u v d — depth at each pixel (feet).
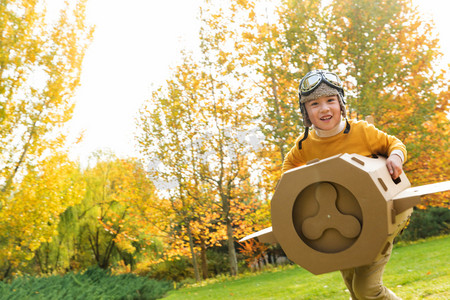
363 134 7.07
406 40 47.75
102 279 45.11
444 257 28.91
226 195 60.85
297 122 45.01
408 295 16.34
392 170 6.24
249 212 64.18
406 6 46.73
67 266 75.51
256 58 48.42
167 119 58.44
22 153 37.93
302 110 7.33
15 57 36.27
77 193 43.29
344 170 5.33
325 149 7.32
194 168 60.03
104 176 83.35
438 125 44.80
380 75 44.19
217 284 49.65
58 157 40.47
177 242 64.39
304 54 46.39
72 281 39.78
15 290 32.07
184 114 59.36
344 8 46.60
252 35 50.16
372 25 44.96
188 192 60.08
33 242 40.34
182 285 58.39
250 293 30.53
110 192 82.12
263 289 31.48
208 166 59.98
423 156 46.19
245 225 62.18
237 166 59.72
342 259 5.47
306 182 5.62
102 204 80.48
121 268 82.99
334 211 5.54
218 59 56.24
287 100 47.62
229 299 28.91
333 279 27.35
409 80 46.01
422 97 44.29
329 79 6.91
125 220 70.18
